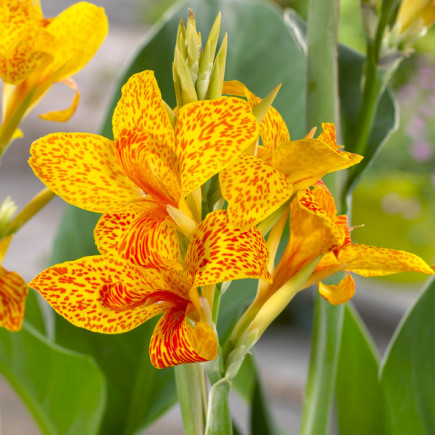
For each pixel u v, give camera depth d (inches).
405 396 45.3
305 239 38.2
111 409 48.6
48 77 42.9
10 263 165.2
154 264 36.6
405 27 43.5
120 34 273.7
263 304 38.3
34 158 36.9
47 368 46.3
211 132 36.0
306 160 36.5
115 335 48.9
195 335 36.1
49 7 293.7
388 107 46.0
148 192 37.3
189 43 36.9
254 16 50.1
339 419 47.8
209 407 38.0
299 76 49.3
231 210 35.8
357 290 158.7
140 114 36.8
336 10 42.1
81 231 49.1
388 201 169.6
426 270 37.9
